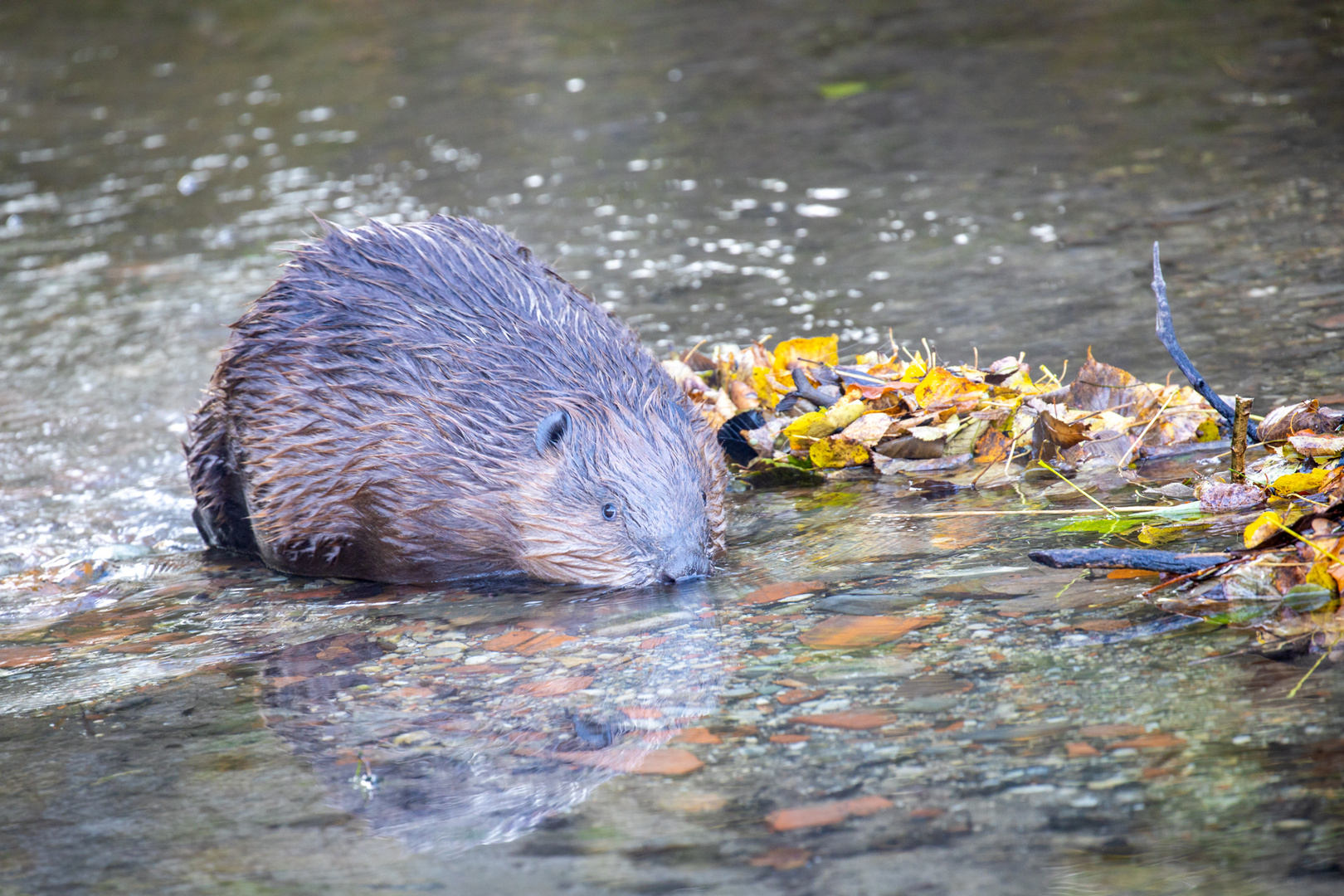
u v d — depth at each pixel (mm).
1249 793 4121
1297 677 4836
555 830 4359
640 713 5227
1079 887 3758
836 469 8727
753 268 13125
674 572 6906
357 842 4406
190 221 17531
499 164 18625
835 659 5535
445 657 6160
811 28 25812
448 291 7906
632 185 16875
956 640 5574
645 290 12797
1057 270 11836
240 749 5273
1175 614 5562
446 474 7332
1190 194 13609
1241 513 6703
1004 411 8422
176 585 7949
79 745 5496
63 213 18672
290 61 28453
